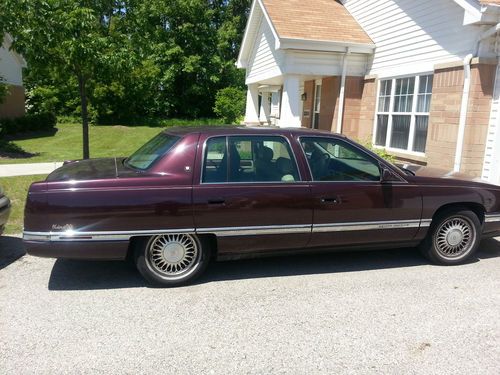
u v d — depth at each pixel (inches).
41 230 161.8
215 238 177.9
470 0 303.1
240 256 183.8
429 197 197.0
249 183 177.5
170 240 173.6
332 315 153.8
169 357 127.0
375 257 216.2
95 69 363.9
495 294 172.7
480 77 317.4
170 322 147.5
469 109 324.2
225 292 172.4
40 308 156.3
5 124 760.3
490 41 316.5
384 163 194.9
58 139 747.4
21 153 562.9
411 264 206.5
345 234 190.2
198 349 131.4
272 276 189.6
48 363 123.0
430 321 150.0
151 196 167.2
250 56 655.1
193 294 170.1
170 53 1306.6
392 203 192.7
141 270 172.6
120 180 167.0
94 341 134.8
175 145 176.2
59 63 358.9
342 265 204.1
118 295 168.2
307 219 183.5
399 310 157.9
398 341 137.0
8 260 204.2
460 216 203.2
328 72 463.8
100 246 165.2
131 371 120.0
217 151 178.2
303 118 606.9
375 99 449.4
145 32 412.5
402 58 407.2
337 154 193.2
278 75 493.0
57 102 1083.9
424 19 373.1
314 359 126.8
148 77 1138.7
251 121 693.3
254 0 555.2
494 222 209.5
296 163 185.2
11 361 123.5
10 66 834.2
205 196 171.6
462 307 160.9
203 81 1417.3
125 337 137.6
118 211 164.4
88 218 162.7
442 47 354.0
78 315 151.5
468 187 203.2
